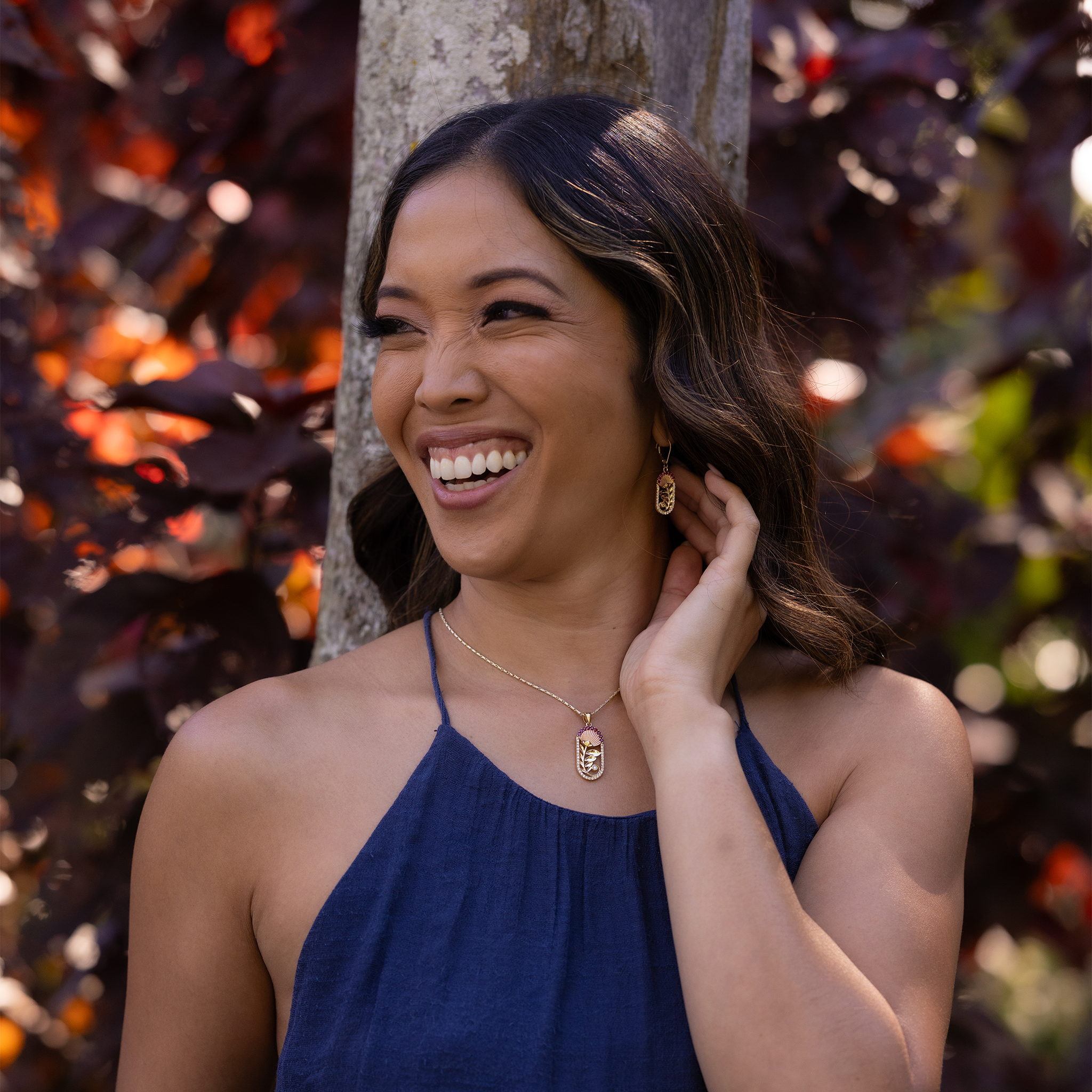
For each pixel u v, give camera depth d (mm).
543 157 1291
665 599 1436
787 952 1141
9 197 2498
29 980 2471
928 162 2154
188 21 2438
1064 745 2797
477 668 1398
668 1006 1223
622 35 1619
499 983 1198
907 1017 1190
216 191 2613
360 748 1306
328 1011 1217
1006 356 2893
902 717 1392
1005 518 2842
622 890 1260
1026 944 3146
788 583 1469
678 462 1494
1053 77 2420
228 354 2709
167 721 1870
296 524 1898
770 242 2070
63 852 1940
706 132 1743
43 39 2473
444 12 1612
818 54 2234
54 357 2736
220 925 1271
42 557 2354
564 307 1283
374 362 1705
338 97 2258
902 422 2832
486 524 1322
